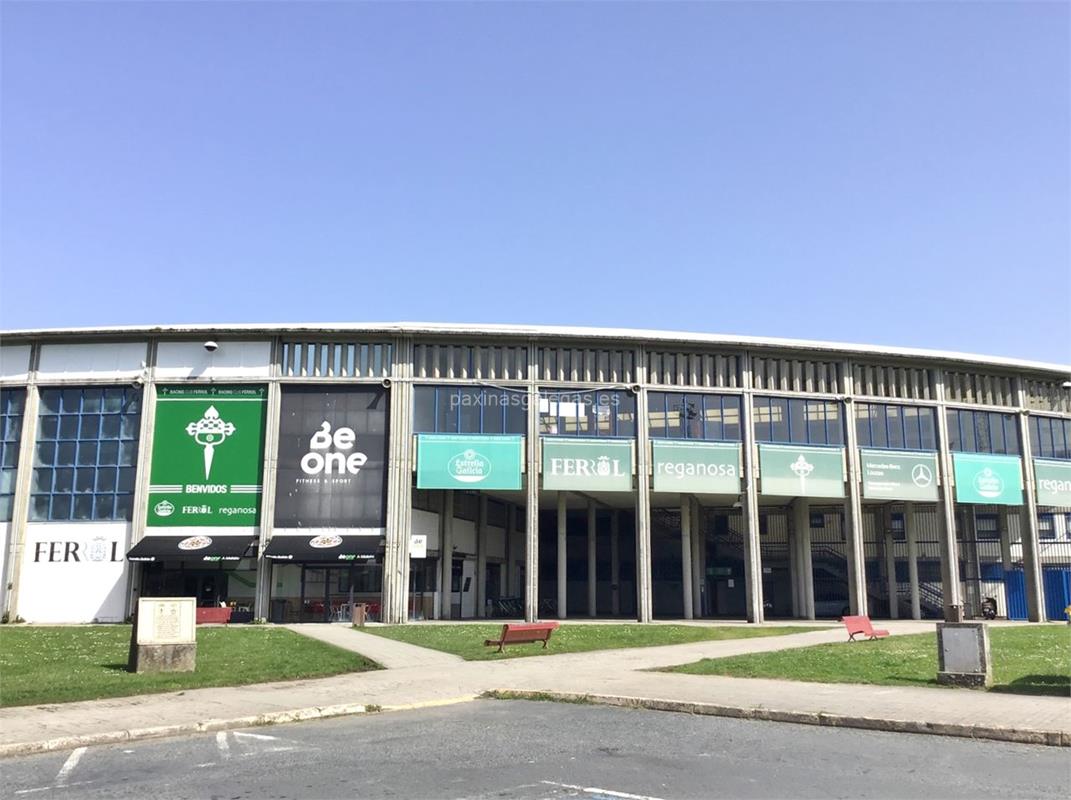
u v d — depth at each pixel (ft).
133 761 32.17
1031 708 41.34
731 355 130.11
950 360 135.54
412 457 120.57
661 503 152.15
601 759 32.07
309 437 120.88
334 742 35.58
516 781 28.58
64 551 119.34
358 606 104.42
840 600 156.46
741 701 44.14
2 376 124.16
